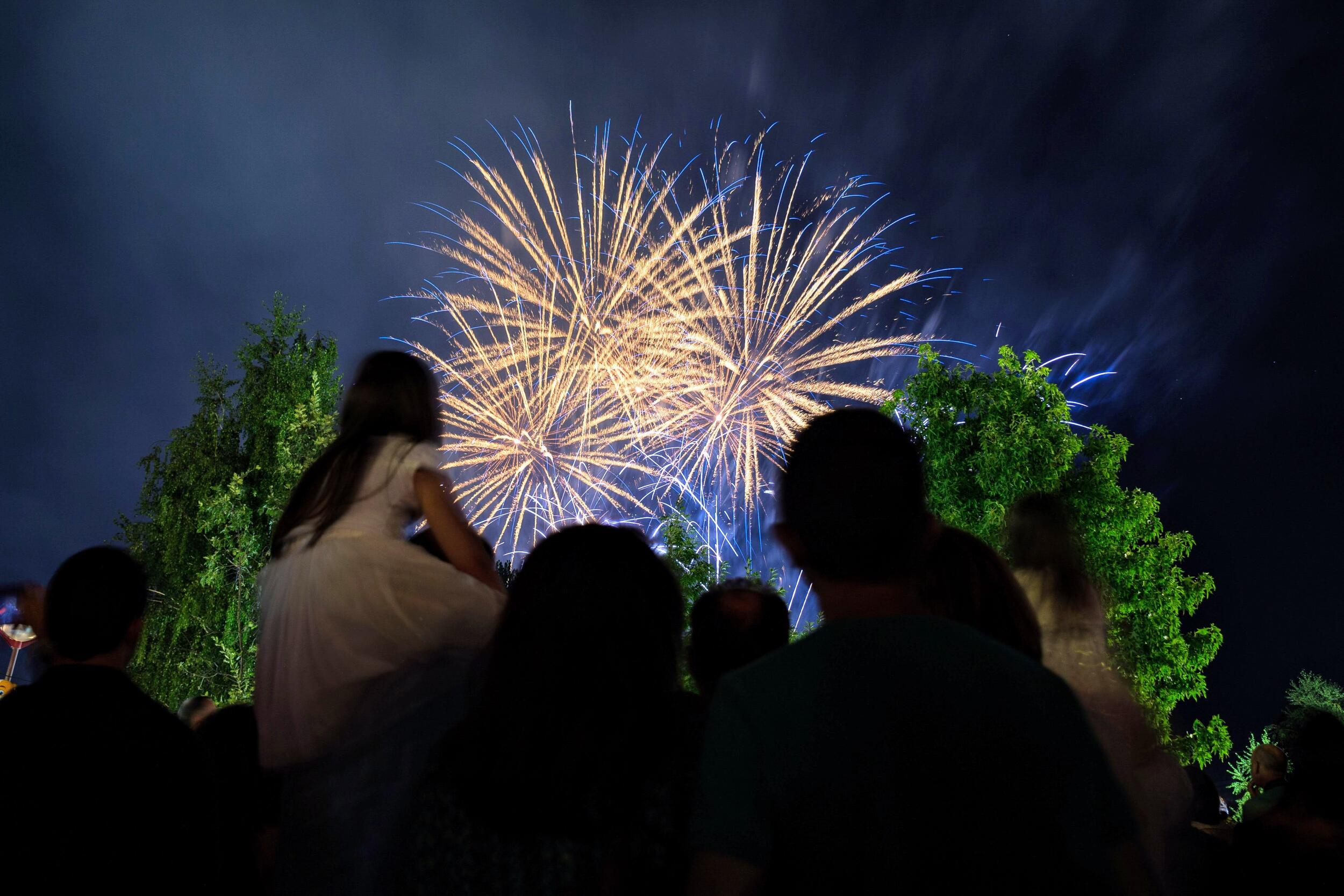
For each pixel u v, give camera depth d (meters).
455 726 2.06
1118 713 2.95
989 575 2.67
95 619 2.85
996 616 2.62
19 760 2.65
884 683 1.75
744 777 1.72
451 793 1.93
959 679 1.76
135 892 2.65
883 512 1.90
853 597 1.93
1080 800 1.71
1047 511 3.30
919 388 16.55
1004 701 1.75
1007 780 1.68
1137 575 14.99
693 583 15.62
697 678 2.95
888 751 1.69
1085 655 3.04
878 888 1.62
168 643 22.28
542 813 1.85
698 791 1.78
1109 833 1.75
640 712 1.98
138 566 3.02
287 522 2.92
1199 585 15.44
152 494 23.83
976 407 16.28
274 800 3.28
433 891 1.87
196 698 6.29
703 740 1.98
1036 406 16.02
